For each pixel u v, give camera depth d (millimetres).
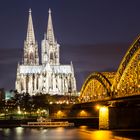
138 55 128125
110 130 156875
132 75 134125
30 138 147750
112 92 152625
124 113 157375
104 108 160625
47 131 190750
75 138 140625
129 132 146375
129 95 128750
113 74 180000
